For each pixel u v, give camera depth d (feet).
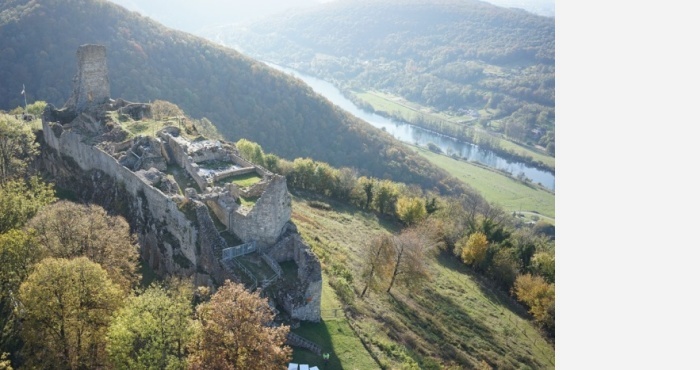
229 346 146.10
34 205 213.25
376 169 627.05
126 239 205.16
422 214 399.44
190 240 208.74
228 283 167.84
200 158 247.09
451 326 265.75
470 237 361.92
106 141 264.93
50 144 296.92
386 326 229.04
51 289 155.63
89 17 589.73
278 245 211.82
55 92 512.63
